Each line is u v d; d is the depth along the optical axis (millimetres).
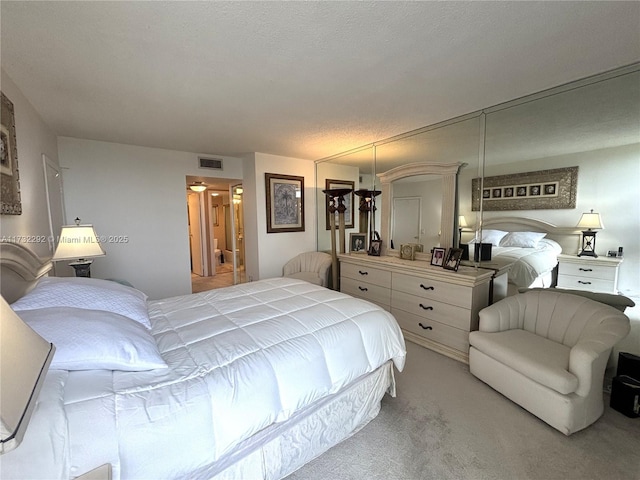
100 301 1387
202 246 6258
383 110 2473
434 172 3025
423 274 2797
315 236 5094
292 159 4703
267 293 2240
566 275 2203
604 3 1179
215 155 4402
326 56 1586
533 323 2236
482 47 1519
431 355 2631
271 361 1298
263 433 1257
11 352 605
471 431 1665
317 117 2631
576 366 1620
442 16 1254
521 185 2396
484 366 2119
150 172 3875
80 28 1301
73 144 3336
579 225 2117
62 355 965
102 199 3553
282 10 1203
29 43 1411
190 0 1131
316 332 1567
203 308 1905
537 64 1717
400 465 1445
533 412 1761
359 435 1653
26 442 739
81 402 884
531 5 1189
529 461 1450
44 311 1129
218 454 1040
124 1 1126
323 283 4105
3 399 516
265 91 2043
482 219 2680
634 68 1760
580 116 2027
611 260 1994
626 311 1956
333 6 1183
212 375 1146
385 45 1484
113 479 838
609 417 1747
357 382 1678
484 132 2557
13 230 1692
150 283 3955
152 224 3926
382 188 3635
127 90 1997
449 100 2279
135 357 1097
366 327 1728
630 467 1403
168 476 937
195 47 1479
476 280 2402
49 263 2270
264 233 4480
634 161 1856
